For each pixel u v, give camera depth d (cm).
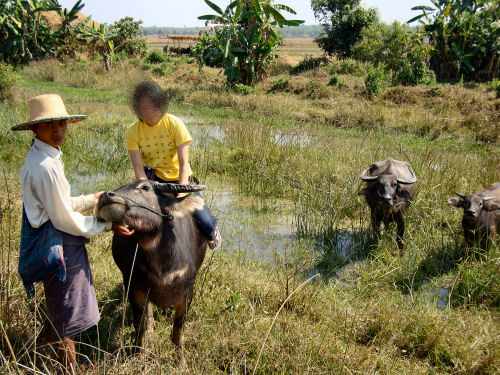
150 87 334
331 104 1678
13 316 343
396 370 363
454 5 2538
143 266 311
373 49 2586
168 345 361
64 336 296
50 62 2738
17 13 2920
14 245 473
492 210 539
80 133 1087
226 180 870
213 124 1357
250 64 2069
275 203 763
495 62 2431
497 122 1289
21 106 1245
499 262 488
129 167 902
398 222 604
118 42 3462
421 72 2117
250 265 532
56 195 278
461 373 367
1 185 676
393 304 455
